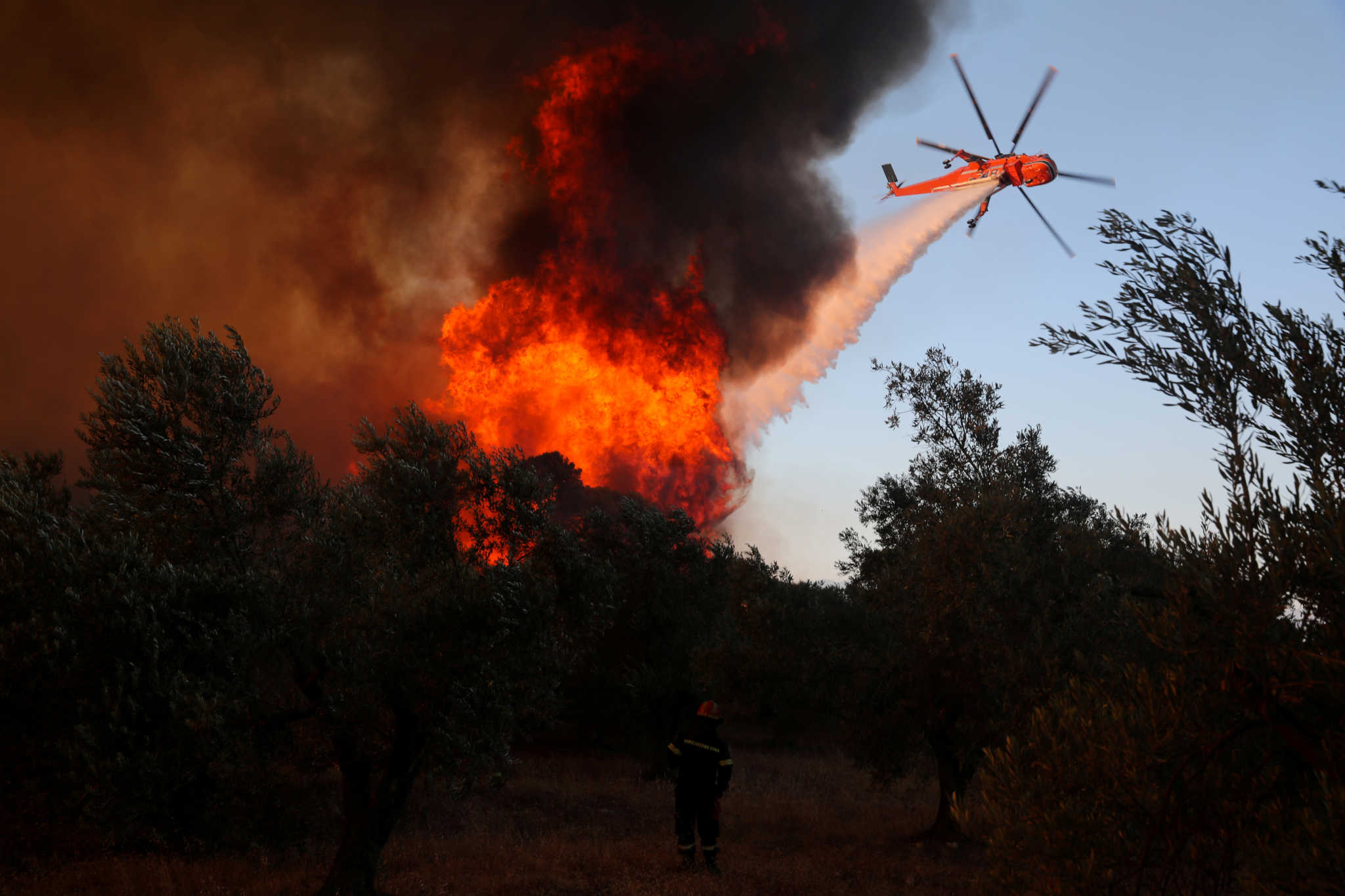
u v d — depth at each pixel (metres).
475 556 10.46
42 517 9.74
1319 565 3.57
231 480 10.53
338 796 13.76
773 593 16.38
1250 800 4.08
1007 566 12.59
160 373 10.14
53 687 8.56
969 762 13.47
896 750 14.30
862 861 12.31
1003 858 4.25
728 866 11.47
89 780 8.23
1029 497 15.41
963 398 16.77
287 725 10.05
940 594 12.98
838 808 17.64
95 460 9.96
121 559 9.23
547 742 25.41
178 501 9.95
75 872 9.62
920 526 14.74
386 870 10.94
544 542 10.73
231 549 10.18
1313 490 3.73
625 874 10.70
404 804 9.77
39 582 9.02
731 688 16.56
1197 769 4.22
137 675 8.45
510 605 9.42
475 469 10.76
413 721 9.55
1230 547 3.88
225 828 9.62
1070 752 4.25
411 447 10.80
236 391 10.55
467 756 8.98
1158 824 3.98
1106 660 4.78
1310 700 3.83
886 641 15.35
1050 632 11.98
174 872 9.65
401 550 10.10
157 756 8.41
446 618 8.95
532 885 10.20
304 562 10.33
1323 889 3.22
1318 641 3.78
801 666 15.29
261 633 9.47
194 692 8.61
